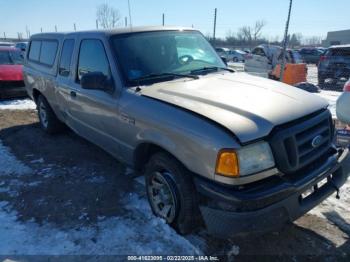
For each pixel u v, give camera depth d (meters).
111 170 4.47
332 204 3.58
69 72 4.52
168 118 2.76
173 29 4.14
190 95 2.91
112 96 3.46
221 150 2.33
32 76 5.92
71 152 5.15
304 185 2.53
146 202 3.59
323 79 12.65
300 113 2.68
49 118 5.77
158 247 2.87
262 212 2.32
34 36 6.18
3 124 6.89
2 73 9.05
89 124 4.18
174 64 3.75
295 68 12.19
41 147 5.40
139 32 3.84
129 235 3.04
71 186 4.02
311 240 3.00
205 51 4.25
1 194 3.86
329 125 2.99
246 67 17.23
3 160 4.88
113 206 3.54
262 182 2.45
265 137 2.42
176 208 2.90
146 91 3.18
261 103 2.71
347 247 2.91
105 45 3.64
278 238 3.02
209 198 2.49
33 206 3.57
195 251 2.82
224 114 2.53
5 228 3.18
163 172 3.02
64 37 4.80
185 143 2.58
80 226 3.20
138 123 3.09
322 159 2.89
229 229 2.37
